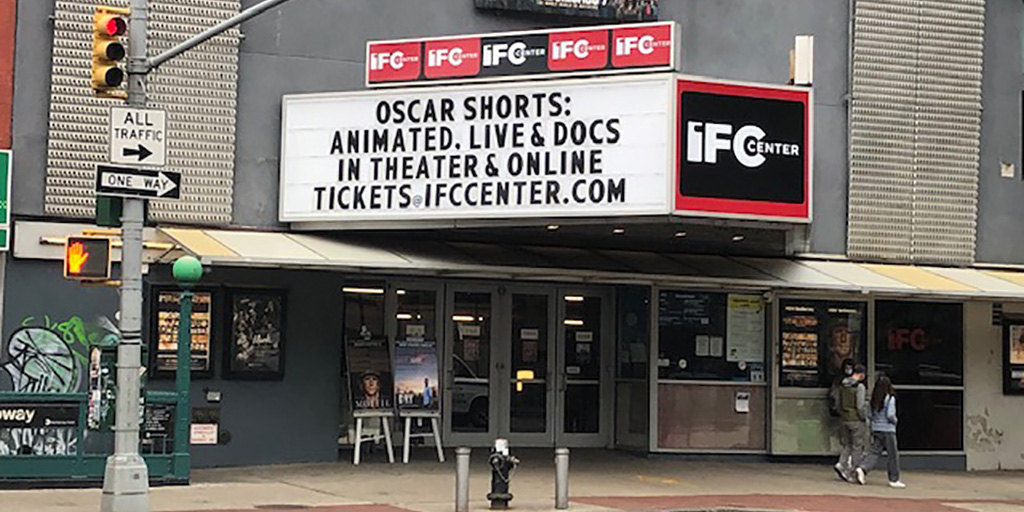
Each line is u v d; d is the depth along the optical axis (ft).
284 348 69.46
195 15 68.33
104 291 66.08
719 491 65.10
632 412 79.77
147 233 66.59
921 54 81.56
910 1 81.35
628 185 62.69
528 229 66.90
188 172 67.77
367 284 76.13
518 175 64.54
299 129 68.80
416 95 66.49
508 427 79.56
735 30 77.66
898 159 80.89
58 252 65.21
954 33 82.28
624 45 63.62
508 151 64.80
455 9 73.00
